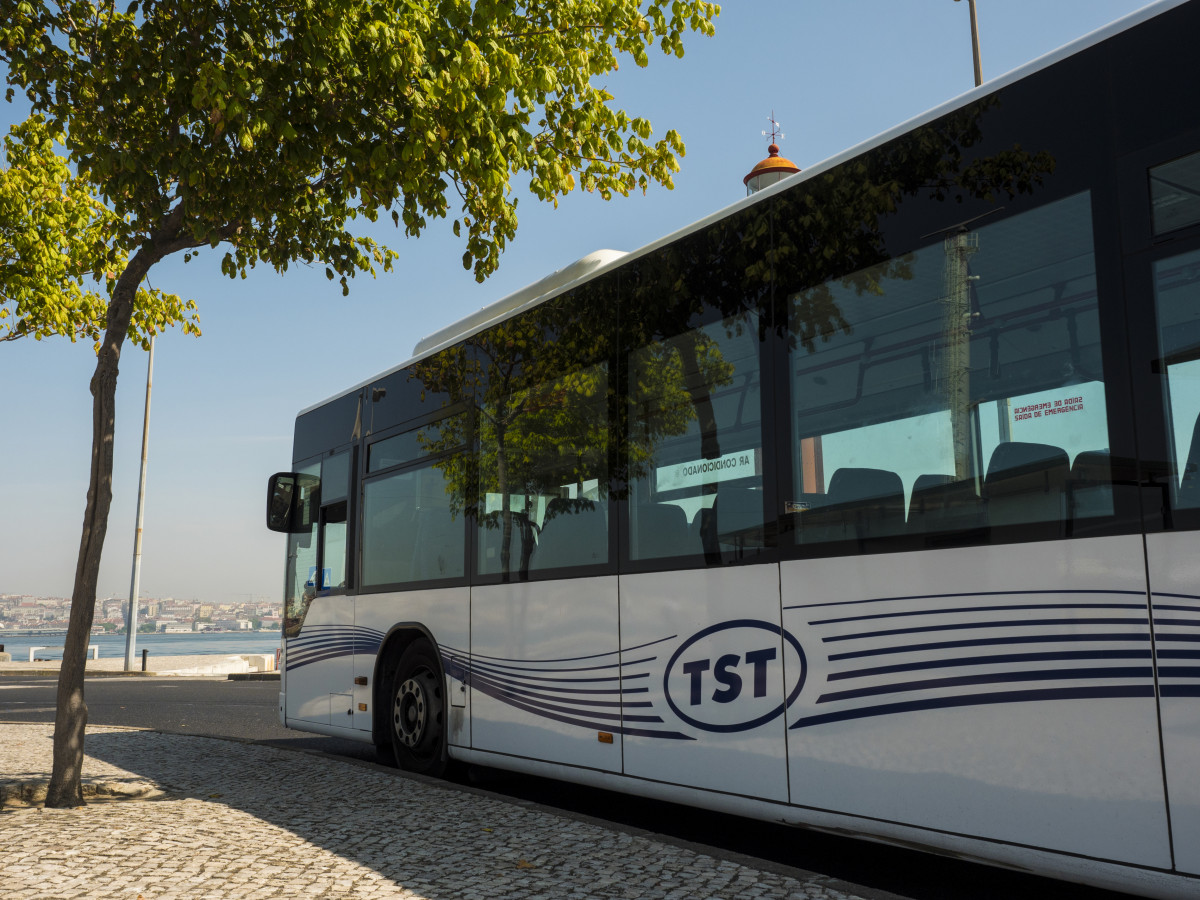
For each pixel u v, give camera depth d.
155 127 7.45
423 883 4.70
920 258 4.62
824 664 4.80
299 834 5.80
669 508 5.88
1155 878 3.51
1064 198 4.07
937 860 5.68
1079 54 4.08
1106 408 3.82
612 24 8.08
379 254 9.20
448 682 7.81
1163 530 3.60
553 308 7.13
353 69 6.67
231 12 6.81
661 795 5.70
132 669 30.33
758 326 5.43
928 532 4.41
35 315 15.39
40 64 7.43
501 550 7.34
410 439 8.70
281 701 10.49
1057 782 3.83
